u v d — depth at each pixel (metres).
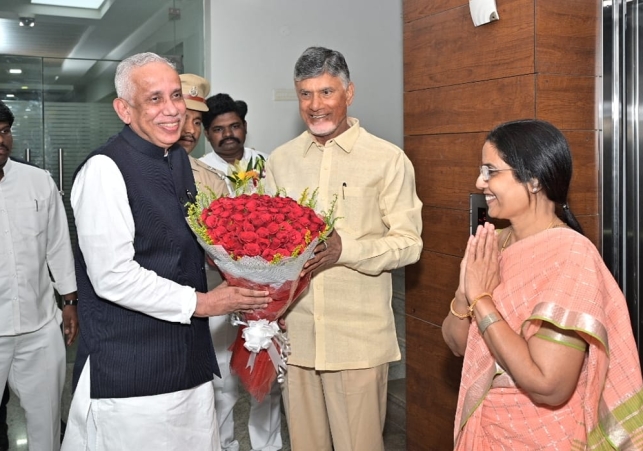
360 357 2.40
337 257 2.24
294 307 2.46
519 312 1.64
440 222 3.00
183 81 3.07
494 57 2.63
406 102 3.17
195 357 2.07
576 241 1.61
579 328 1.50
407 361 3.32
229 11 4.95
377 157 2.43
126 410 1.97
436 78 2.96
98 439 2.00
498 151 1.68
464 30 2.78
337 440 2.46
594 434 1.59
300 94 2.41
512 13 2.54
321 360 2.41
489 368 1.72
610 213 2.59
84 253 1.92
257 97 5.05
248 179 2.25
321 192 2.45
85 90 4.99
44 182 3.07
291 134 5.14
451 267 2.96
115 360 1.97
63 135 4.98
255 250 1.87
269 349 2.24
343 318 2.41
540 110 2.46
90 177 1.92
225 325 3.27
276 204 2.03
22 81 4.87
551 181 1.64
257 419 3.48
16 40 4.82
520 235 1.73
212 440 2.14
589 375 1.58
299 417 2.53
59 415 3.17
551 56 2.47
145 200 1.96
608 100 2.55
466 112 2.80
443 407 3.08
